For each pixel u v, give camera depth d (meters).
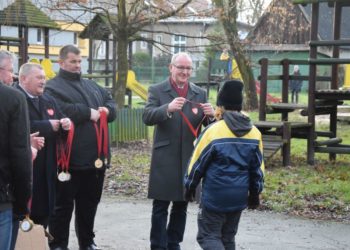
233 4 20.44
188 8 16.73
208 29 26.45
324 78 13.19
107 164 6.30
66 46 6.22
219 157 5.09
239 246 6.81
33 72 5.62
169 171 6.05
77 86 6.17
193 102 6.16
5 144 4.04
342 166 11.75
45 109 5.73
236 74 29.56
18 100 4.07
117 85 16.33
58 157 5.95
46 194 5.67
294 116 21.64
